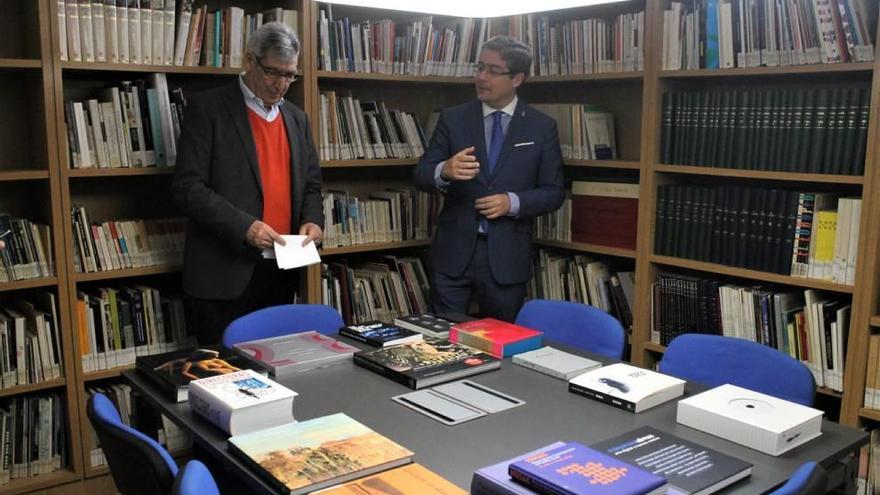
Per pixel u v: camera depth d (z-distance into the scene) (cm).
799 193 266
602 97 359
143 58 279
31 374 271
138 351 296
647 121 308
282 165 282
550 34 346
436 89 390
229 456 142
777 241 274
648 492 120
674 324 310
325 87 356
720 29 282
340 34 322
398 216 357
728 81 314
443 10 212
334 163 325
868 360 252
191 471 120
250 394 158
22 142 285
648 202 311
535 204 307
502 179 311
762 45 271
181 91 301
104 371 287
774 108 271
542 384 188
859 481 261
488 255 311
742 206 283
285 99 316
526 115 315
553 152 318
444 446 149
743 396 168
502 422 162
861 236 248
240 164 270
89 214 303
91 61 268
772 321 277
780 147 271
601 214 336
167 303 302
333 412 167
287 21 304
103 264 283
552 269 355
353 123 335
